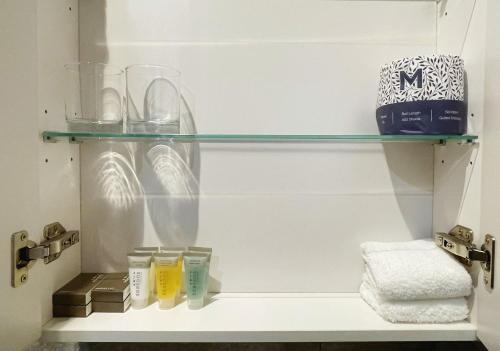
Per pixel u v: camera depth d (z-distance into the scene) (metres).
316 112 0.71
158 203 0.71
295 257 0.72
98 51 0.70
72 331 0.57
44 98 0.57
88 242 0.71
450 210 0.65
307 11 0.71
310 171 0.71
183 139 0.68
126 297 0.64
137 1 0.70
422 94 0.59
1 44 0.44
